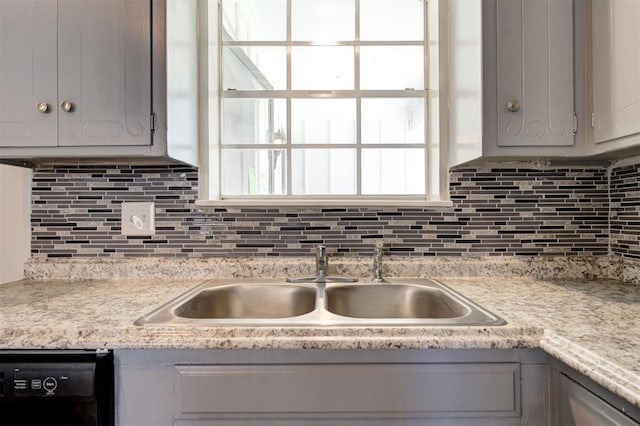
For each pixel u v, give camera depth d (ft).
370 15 5.05
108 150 3.61
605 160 4.28
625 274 4.12
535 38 3.54
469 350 2.55
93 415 2.50
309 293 3.92
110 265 4.36
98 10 3.61
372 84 5.03
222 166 5.01
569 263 4.33
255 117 5.06
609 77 3.30
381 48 5.04
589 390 2.15
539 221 4.44
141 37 3.61
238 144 5.03
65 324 2.66
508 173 4.44
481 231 4.46
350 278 4.21
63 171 4.43
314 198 4.97
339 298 3.97
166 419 2.56
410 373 2.56
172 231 4.48
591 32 3.50
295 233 4.49
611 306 3.07
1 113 3.58
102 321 2.73
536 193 4.44
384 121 5.05
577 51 3.54
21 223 4.42
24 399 2.50
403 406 2.54
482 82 3.56
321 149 5.04
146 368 2.57
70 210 4.44
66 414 2.51
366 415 2.55
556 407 2.46
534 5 3.54
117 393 2.57
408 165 5.01
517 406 2.54
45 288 3.89
